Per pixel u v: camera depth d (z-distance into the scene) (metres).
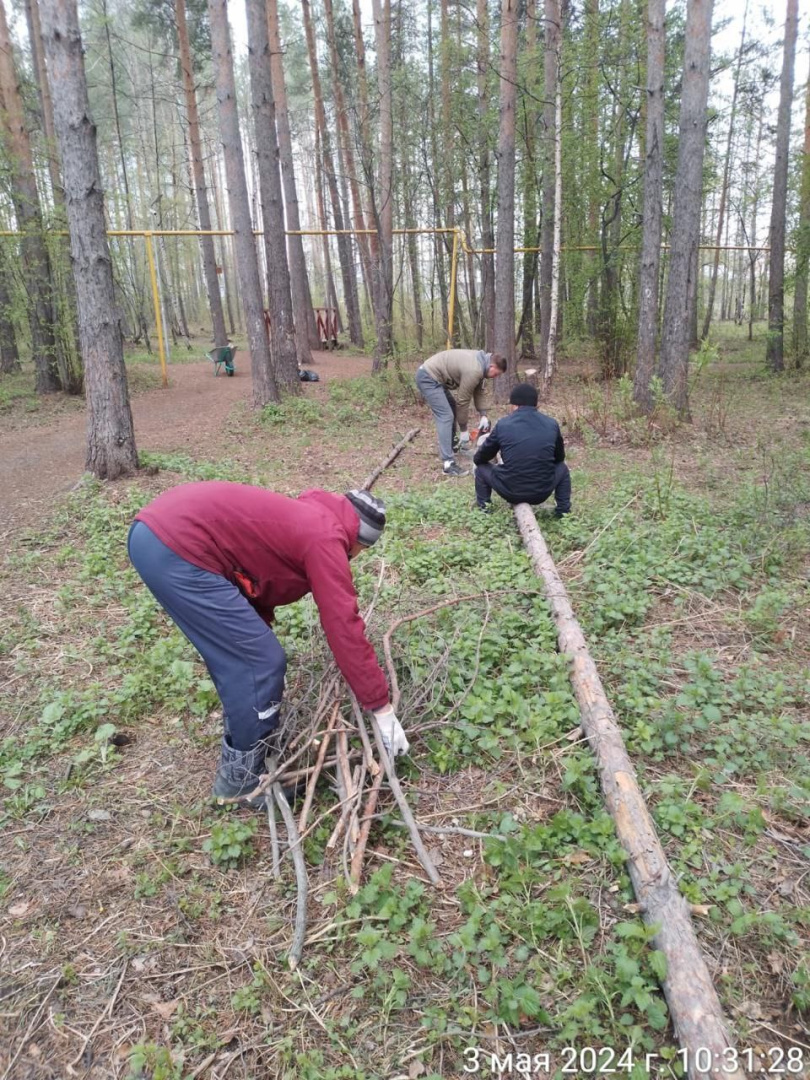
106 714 3.69
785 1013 2.10
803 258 15.16
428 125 19.86
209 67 33.44
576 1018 2.08
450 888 2.57
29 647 4.43
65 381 15.45
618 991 2.12
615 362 14.65
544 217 14.25
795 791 2.83
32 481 8.81
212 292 21.48
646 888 2.38
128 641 4.41
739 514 6.07
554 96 12.92
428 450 9.80
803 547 5.33
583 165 14.78
